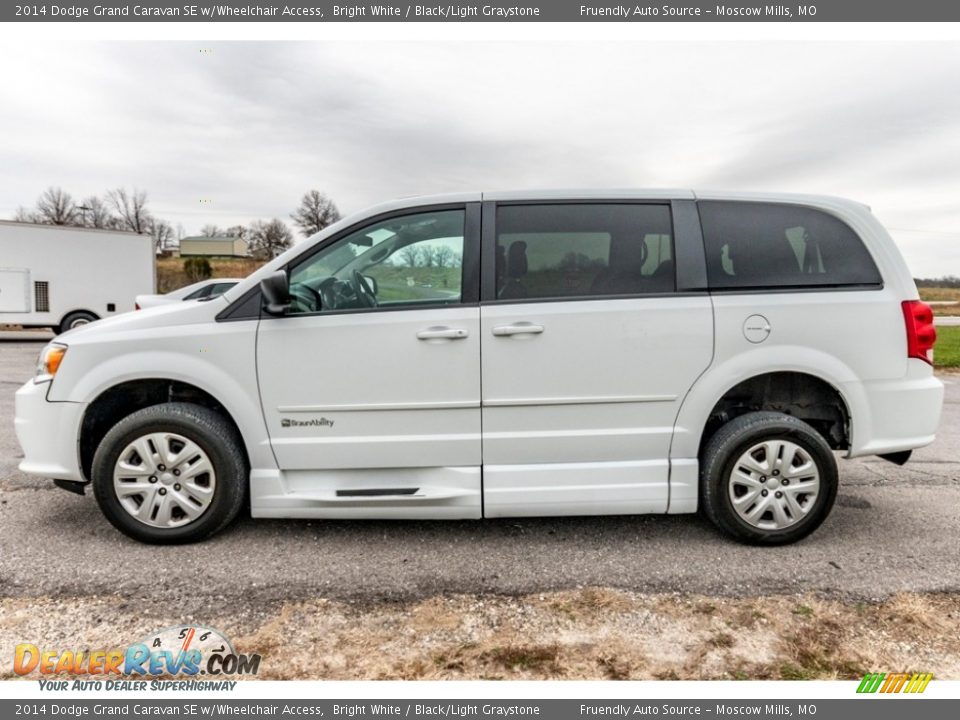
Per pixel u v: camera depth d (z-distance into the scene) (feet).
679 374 9.93
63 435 9.91
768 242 10.21
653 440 10.07
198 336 9.78
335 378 9.78
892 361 10.03
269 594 8.73
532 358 9.78
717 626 7.96
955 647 7.52
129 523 10.04
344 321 9.77
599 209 10.23
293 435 9.92
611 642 7.64
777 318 9.89
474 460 10.02
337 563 9.68
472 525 11.24
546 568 9.55
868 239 10.28
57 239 43.60
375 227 10.20
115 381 9.78
